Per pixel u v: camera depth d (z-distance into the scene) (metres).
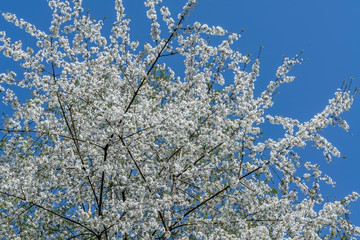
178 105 8.75
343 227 8.28
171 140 8.30
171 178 7.89
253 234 6.92
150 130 7.81
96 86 8.32
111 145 7.73
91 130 7.91
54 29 7.77
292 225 7.20
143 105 8.17
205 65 9.40
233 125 8.09
